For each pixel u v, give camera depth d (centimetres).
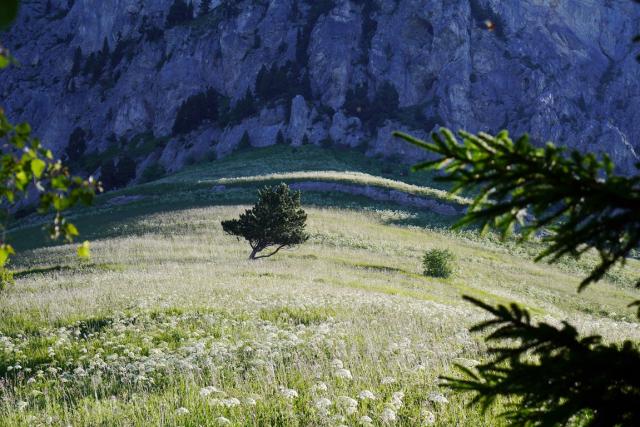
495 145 372
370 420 896
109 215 7888
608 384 354
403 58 17150
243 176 11312
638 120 17225
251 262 4341
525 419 421
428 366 1244
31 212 10169
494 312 399
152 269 3738
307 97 16500
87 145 19325
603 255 371
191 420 961
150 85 19712
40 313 2153
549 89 16712
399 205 8394
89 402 1125
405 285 3825
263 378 1176
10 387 1291
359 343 1534
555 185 365
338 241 5941
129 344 1591
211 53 19488
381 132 15025
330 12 18038
